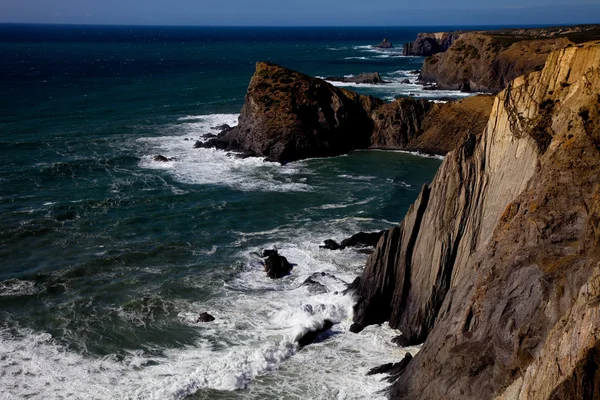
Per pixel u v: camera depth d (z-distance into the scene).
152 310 36.16
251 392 28.14
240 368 29.64
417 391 24.72
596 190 22.83
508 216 25.91
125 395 27.64
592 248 20.61
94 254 44.34
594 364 15.04
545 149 27.12
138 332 33.56
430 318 31.39
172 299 37.62
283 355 31.05
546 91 29.33
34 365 30.06
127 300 37.34
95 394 27.73
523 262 23.19
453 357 23.36
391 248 34.16
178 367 30.11
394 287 34.00
